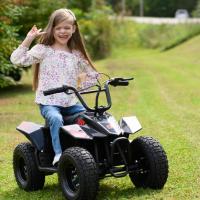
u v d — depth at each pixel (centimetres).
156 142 807
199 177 894
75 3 4644
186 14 7706
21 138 1325
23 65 826
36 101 827
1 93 2373
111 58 4544
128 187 851
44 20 2409
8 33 1644
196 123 1452
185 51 4488
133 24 5972
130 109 1772
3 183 922
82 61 847
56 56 829
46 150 841
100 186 861
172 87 2352
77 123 796
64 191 777
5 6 1656
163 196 791
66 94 819
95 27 4612
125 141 779
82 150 757
